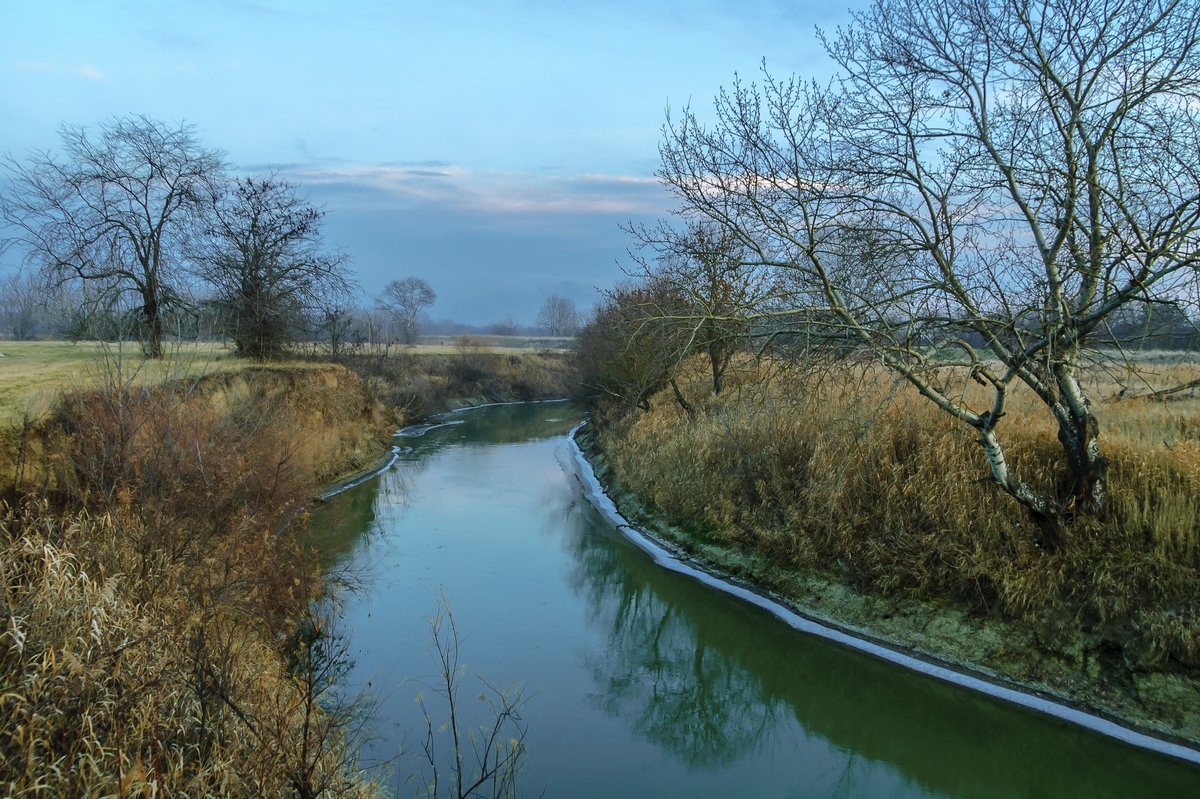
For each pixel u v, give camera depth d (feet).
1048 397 31.45
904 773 26.86
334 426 72.18
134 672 17.75
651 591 43.80
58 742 15.60
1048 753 27.30
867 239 31.27
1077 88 27.37
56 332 73.51
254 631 26.58
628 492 63.26
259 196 70.95
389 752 25.41
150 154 58.29
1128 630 29.09
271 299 72.28
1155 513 30.30
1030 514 32.94
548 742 27.53
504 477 76.74
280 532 34.09
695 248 38.14
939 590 35.27
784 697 32.24
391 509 61.16
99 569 22.24
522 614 39.45
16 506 26.66
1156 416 38.70
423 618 37.96
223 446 36.04
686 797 24.72
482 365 173.06
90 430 30.42
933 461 38.22
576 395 116.67
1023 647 31.30
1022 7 27.66
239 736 18.11
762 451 47.29
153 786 14.52
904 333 31.86
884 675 32.83
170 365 42.70
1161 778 25.09
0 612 17.39
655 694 32.01
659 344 42.65
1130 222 25.12
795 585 40.52
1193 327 26.86
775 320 35.09
